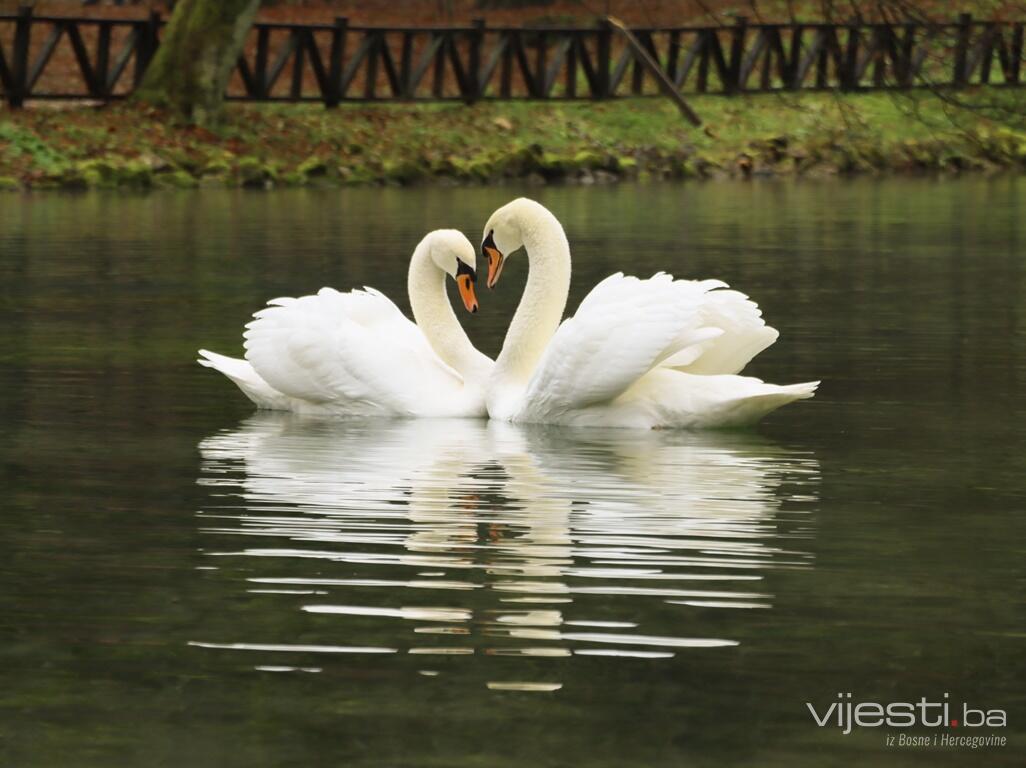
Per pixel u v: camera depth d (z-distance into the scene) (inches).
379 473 479.2
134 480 468.4
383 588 364.2
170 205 1405.0
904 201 1510.8
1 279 920.3
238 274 944.9
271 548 396.5
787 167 1877.5
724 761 279.4
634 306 532.7
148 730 291.7
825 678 312.3
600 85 2003.0
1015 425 547.5
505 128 1865.2
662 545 398.6
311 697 305.3
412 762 278.8
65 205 1393.9
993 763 280.5
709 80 2191.2
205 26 1718.8
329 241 1120.2
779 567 379.9
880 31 1373.0
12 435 530.9
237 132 1721.2
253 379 588.7
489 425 559.8
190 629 339.3
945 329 755.4
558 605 352.2
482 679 311.9
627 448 514.3
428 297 594.9
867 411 571.5
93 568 380.8
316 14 2561.5
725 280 929.5
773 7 2459.4
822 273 967.0
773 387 532.1
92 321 773.9
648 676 313.4
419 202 1449.3
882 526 415.8
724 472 479.2
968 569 378.9
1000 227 1262.3
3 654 326.6
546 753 282.2
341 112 1845.5
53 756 282.4
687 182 1760.6
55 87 2028.8
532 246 577.9
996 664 319.6
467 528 414.0
